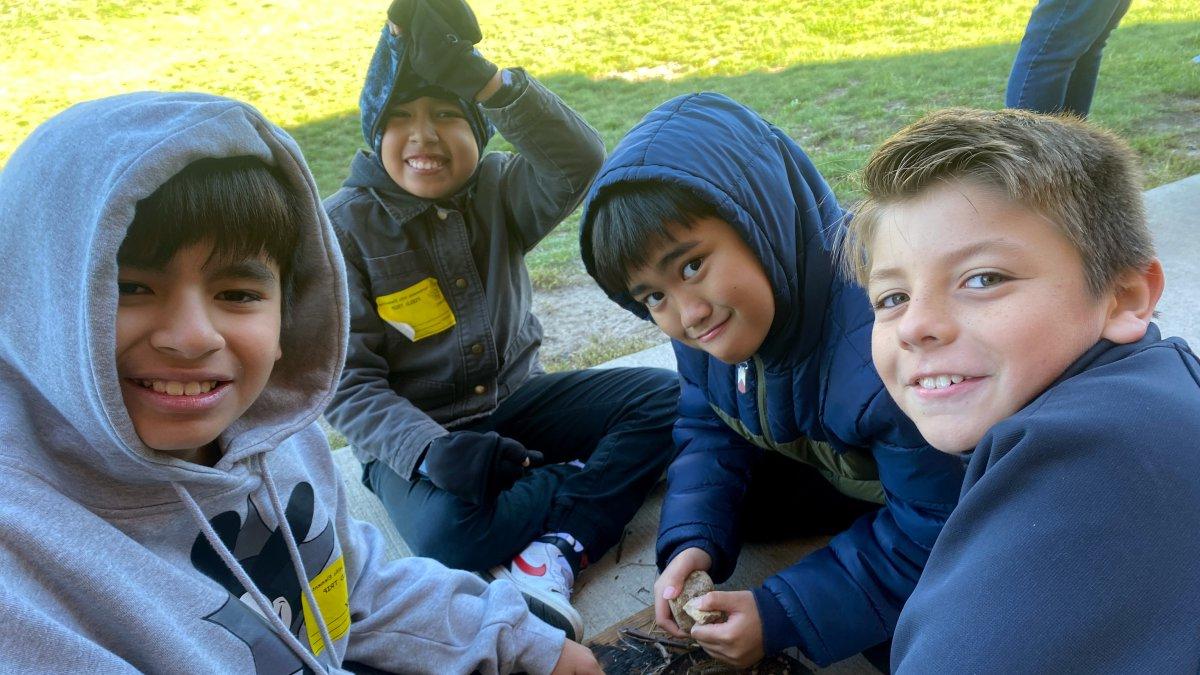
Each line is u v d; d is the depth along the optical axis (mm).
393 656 1237
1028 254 750
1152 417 686
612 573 1737
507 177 1980
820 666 1322
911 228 802
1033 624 682
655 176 1185
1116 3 2518
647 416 1877
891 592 1287
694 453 1652
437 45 1658
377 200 1839
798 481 1659
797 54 7250
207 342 842
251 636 965
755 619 1312
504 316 1971
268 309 936
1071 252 753
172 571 901
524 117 1751
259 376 941
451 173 1815
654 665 1416
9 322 825
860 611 1292
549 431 2008
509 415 2016
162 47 9742
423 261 1863
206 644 903
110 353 773
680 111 1327
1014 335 753
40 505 803
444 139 1776
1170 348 770
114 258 754
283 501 1125
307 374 1143
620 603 1650
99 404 785
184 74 8852
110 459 847
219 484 969
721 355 1285
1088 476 682
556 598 1520
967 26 7262
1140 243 797
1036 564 690
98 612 812
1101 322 774
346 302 1102
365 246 1821
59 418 866
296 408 1129
